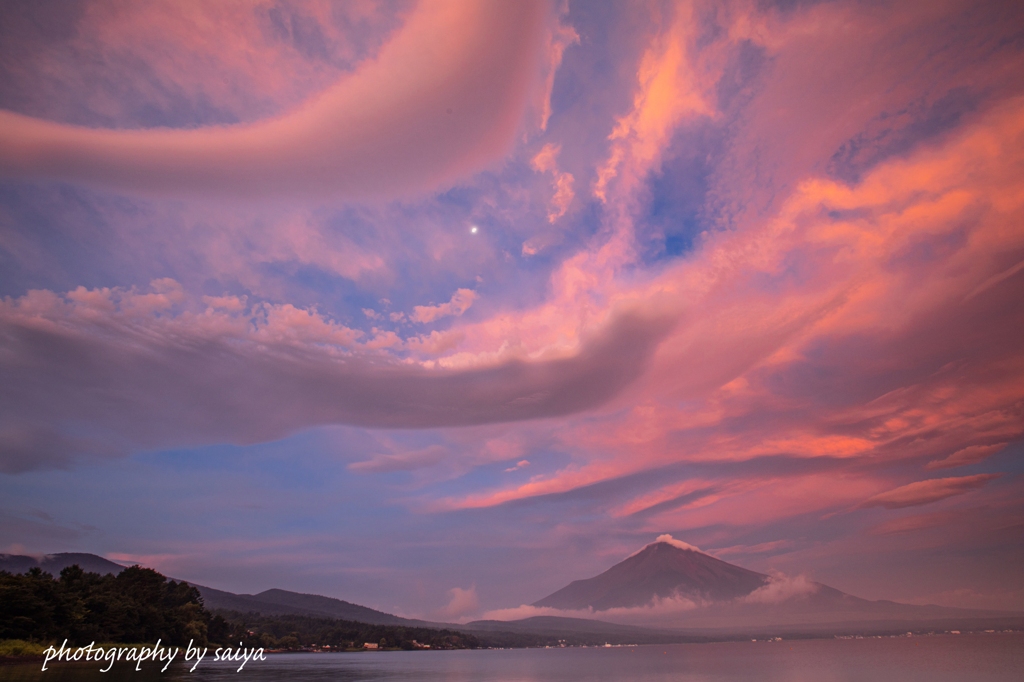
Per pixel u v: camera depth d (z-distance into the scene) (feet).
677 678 314.14
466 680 313.53
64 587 378.94
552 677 338.34
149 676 265.54
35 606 315.78
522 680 314.35
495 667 485.15
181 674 292.61
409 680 312.09
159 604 505.25
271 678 305.53
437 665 532.73
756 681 283.59
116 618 391.65
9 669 260.83
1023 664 356.59
